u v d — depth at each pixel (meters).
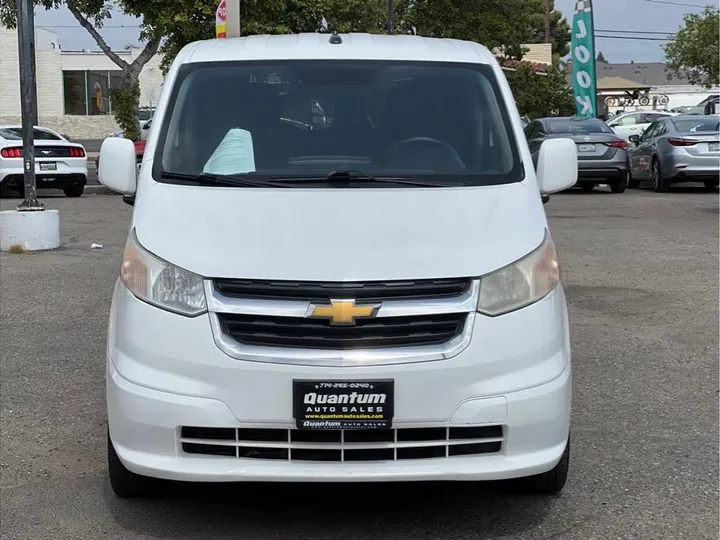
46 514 4.23
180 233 3.95
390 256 3.81
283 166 4.50
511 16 30.08
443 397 3.71
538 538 3.98
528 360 3.80
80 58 54.25
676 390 6.00
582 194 18.73
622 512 4.23
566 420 3.92
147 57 21.45
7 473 4.70
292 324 3.71
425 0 28.97
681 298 8.59
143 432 3.75
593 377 6.29
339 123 4.73
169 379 3.73
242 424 3.70
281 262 3.78
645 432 5.25
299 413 3.67
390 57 5.09
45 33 57.72
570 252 11.13
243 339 3.74
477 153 4.61
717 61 46.66
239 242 3.87
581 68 26.50
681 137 18.33
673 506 4.29
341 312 3.68
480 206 4.15
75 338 7.25
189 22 19.72
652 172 19.41
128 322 3.86
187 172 4.46
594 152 18.25
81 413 5.59
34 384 6.13
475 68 5.08
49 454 4.96
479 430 3.78
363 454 3.76
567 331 4.10
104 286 9.19
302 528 4.09
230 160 4.50
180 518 4.19
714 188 19.95
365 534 4.03
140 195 4.34
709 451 4.96
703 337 7.25
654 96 60.06
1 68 50.78
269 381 3.68
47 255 11.11
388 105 4.83
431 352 3.71
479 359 3.73
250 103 4.80
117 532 4.04
